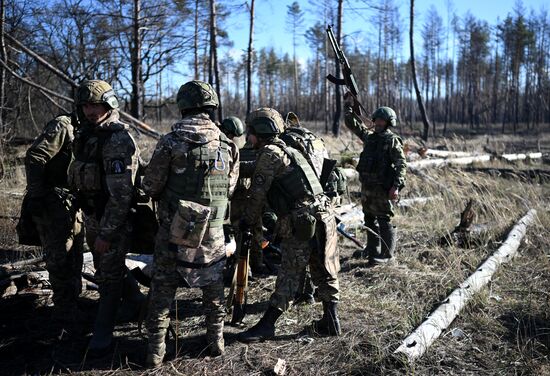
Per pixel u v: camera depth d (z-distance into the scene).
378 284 4.50
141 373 2.95
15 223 5.84
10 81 10.47
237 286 3.52
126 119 9.97
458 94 68.44
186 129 2.88
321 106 58.56
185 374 2.95
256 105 66.81
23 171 8.76
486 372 3.00
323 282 3.44
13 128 11.02
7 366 3.04
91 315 3.80
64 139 3.31
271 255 5.07
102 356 3.18
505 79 58.44
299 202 3.20
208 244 2.94
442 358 3.15
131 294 3.73
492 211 6.99
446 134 36.72
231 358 3.15
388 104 54.44
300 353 3.23
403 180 4.84
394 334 3.45
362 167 5.03
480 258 5.10
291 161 3.24
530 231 6.14
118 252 3.18
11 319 3.72
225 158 2.99
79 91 3.04
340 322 3.69
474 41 56.16
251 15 19.77
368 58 57.09
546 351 3.27
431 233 6.23
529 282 4.55
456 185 9.09
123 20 14.30
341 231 5.11
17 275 4.06
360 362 3.08
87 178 3.08
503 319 3.77
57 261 3.48
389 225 5.02
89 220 3.30
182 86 2.99
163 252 2.90
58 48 12.78
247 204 3.27
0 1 8.59
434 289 4.32
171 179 2.90
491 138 27.38
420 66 64.44
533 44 52.94
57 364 3.07
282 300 3.34
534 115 54.97
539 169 12.50
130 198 3.05
